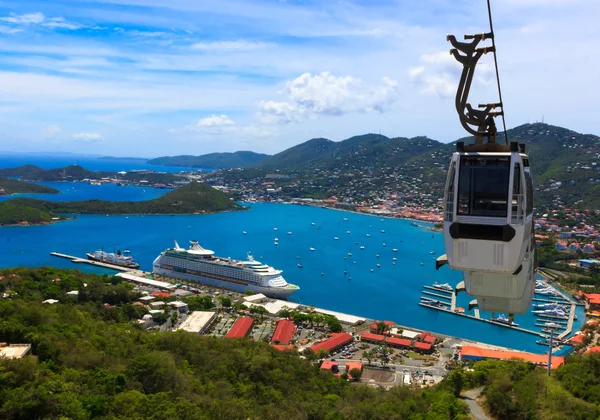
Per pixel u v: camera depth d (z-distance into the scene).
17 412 54.44
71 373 67.38
